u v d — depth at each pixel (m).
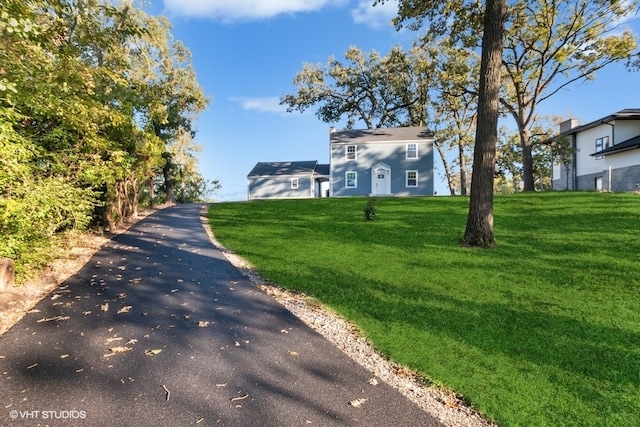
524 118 24.95
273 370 3.81
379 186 31.02
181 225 13.53
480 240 8.90
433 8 13.07
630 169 23.25
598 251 8.02
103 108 8.11
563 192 18.97
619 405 3.20
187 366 3.85
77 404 3.17
